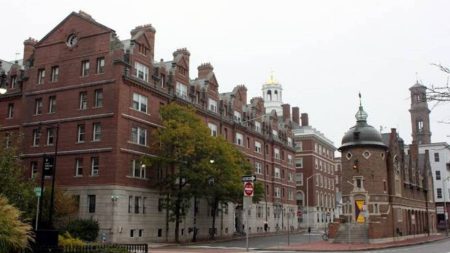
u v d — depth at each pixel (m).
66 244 23.06
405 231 64.69
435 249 40.97
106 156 47.12
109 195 46.03
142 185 49.88
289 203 91.19
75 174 48.72
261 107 84.69
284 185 89.44
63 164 49.53
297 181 103.62
